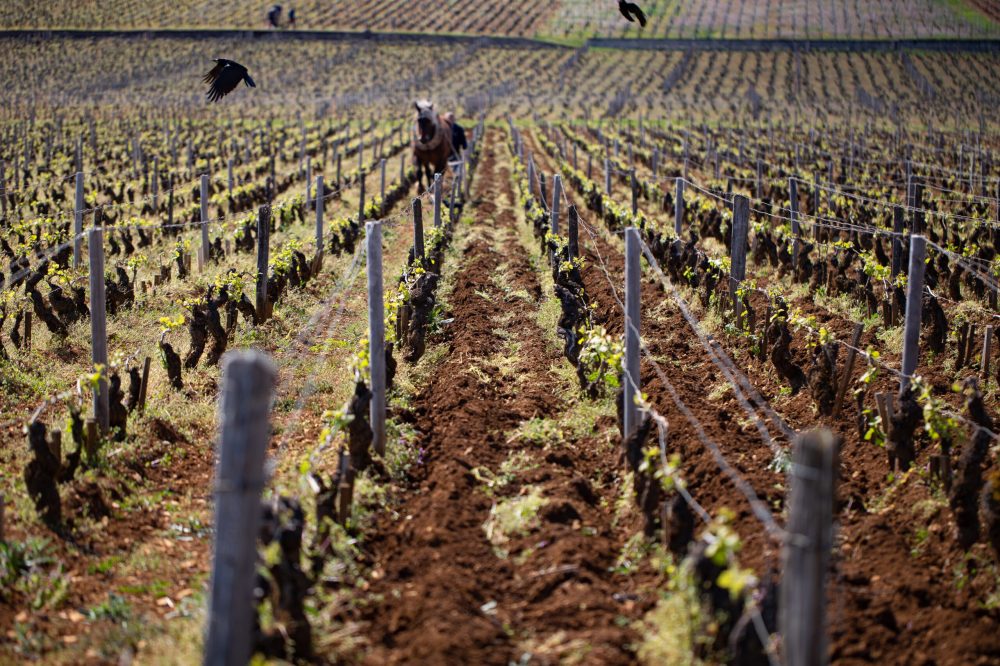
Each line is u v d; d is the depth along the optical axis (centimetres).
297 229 2033
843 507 721
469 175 2847
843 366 1041
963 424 820
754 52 8388
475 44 8838
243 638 398
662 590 570
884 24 9094
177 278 1495
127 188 2827
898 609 573
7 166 3353
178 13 9362
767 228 1589
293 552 505
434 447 835
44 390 963
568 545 623
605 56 8512
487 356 1088
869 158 3784
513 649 524
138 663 513
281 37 8756
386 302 1084
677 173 3250
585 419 889
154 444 820
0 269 1512
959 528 627
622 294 1366
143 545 668
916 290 784
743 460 766
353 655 521
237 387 387
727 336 1148
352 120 5856
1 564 590
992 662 516
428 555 623
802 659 379
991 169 3356
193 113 5791
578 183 2727
